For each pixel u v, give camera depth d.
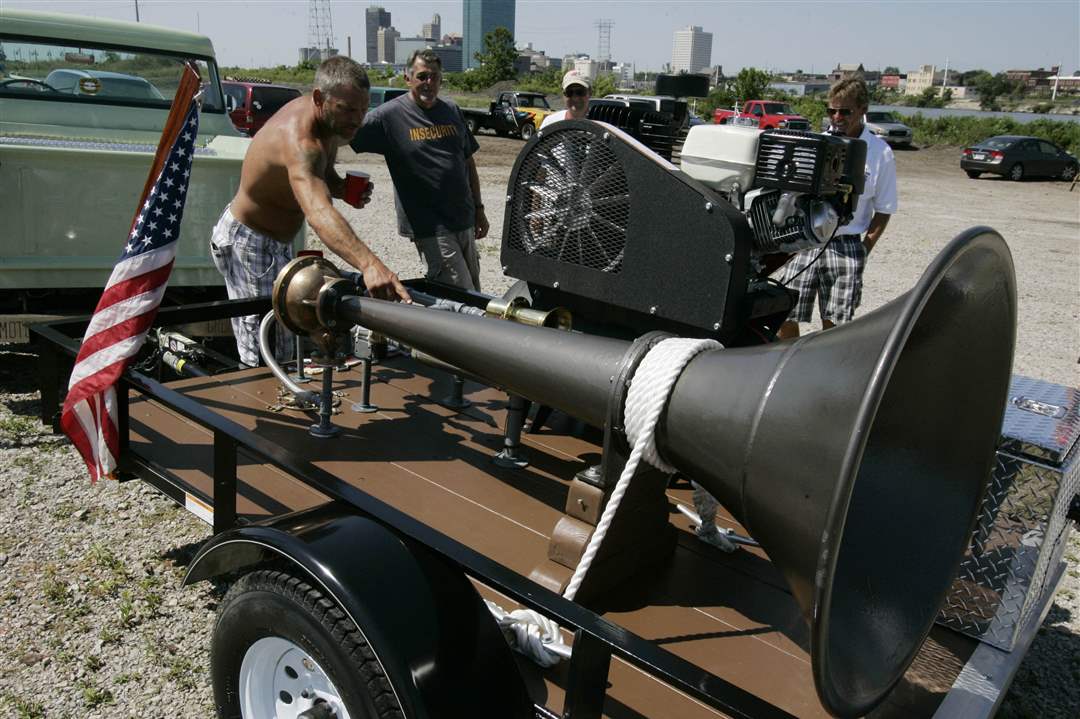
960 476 1.92
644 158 2.54
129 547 3.46
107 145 5.12
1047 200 20.64
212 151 5.25
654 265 2.58
